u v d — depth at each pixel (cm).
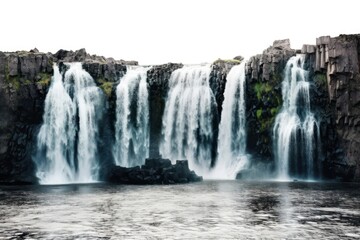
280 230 3234
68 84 8419
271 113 8200
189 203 4603
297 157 7856
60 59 9300
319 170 7769
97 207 4366
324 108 7900
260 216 3794
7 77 7794
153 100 9175
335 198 4938
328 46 7650
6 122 7688
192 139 8888
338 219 3638
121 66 9175
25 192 5803
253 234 3116
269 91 8212
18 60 7906
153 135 9150
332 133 7738
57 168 8069
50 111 8119
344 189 5956
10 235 3144
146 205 4478
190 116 8950
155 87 9175
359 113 7506
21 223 3553
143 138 9050
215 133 8844
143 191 5816
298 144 7862
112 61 9838
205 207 4319
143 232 3209
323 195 5225
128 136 8881
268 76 8231
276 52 8350
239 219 3662
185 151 8944
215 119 8869
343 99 7569
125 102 8888
